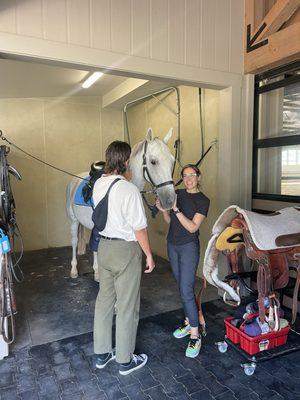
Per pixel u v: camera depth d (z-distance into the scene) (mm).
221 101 3227
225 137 3197
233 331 2246
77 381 2008
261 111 3240
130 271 1935
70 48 2359
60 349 2369
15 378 2047
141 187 2635
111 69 2555
